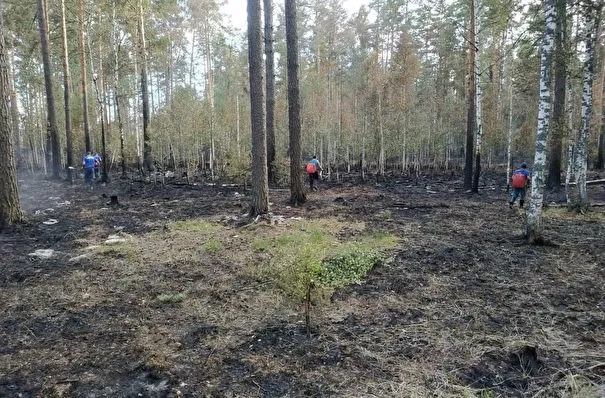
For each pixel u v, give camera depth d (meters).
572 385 3.61
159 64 35.28
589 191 17.28
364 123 25.67
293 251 7.57
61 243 8.80
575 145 15.69
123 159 22.78
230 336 4.62
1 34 9.55
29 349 4.33
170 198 15.95
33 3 22.45
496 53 22.20
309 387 3.66
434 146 29.30
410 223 10.88
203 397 3.52
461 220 11.36
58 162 21.94
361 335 4.64
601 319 5.00
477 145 17.62
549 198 15.64
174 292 5.92
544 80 8.05
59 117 27.23
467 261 7.34
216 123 23.53
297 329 4.77
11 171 9.98
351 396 3.54
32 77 25.91
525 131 22.22
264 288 6.07
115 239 9.04
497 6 14.21
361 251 7.54
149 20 26.78
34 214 12.14
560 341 4.48
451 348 4.34
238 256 7.70
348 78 35.66
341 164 31.31
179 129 22.06
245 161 17.67
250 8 10.22
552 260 7.43
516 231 9.83
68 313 5.22
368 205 13.98
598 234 9.37
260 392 3.60
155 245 8.58
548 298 5.70
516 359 4.09
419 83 35.19
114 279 6.51
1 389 3.61
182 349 4.33
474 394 3.56
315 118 23.91
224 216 11.62
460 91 29.59
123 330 4.76
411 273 6.73
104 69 24.97
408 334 4.65
